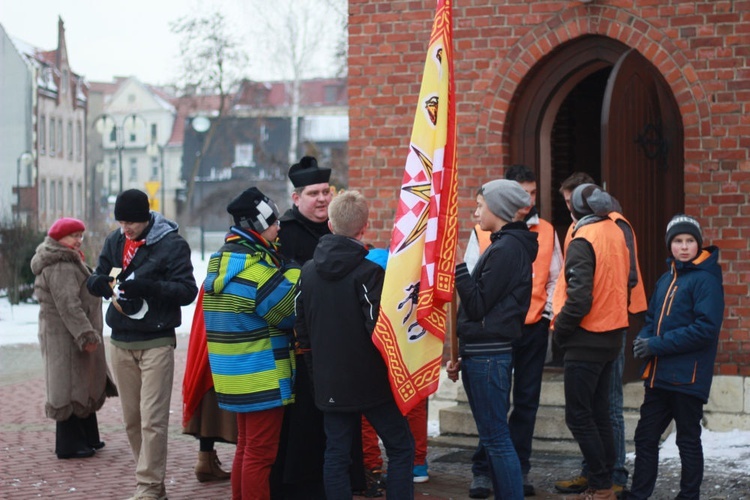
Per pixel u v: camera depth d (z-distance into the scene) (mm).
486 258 5812
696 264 6031
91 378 8070
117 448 8375
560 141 11102
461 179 8812
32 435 8938
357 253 5555
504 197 5906
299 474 6145
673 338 5961
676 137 8273
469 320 5801
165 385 6621
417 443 6973
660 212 8156
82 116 69000
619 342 6293
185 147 78188
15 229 23281
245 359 5906
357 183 9125
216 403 6965
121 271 6680
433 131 5527
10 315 20750
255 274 5895
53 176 62344
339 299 5527
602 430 6391
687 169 8078
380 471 6809
